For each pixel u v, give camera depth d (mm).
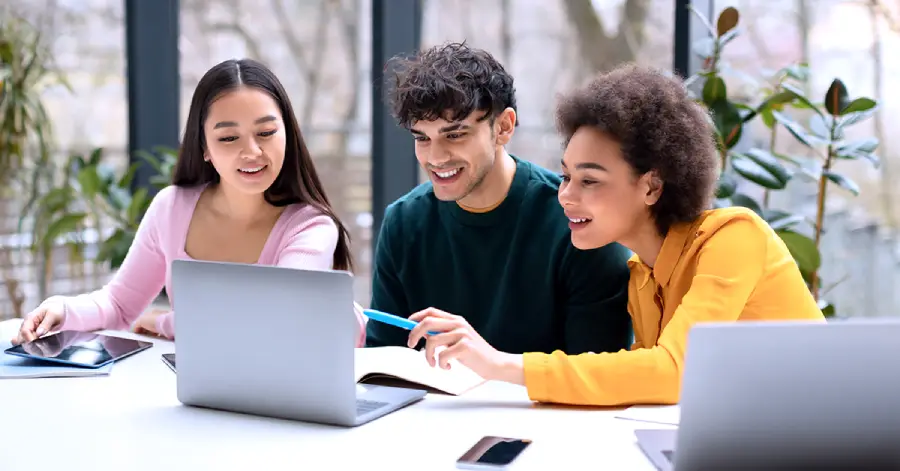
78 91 3531
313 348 1246
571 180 1453
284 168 1838
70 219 3162
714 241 1405
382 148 3041
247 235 1854
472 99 1594
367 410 1301
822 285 2734
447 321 1356
